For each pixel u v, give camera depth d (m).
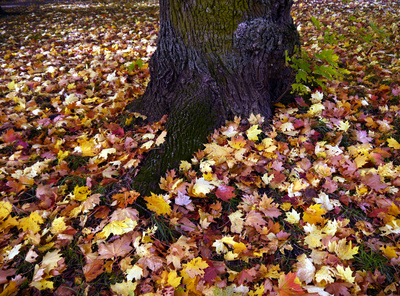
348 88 3.14
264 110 2.56
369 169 2.12
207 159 2.13
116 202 1.94
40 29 7.13
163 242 1.73
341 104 2.73
